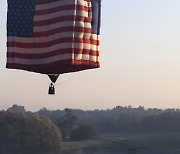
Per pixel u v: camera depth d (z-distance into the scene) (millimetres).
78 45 40500
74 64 40375
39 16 41625
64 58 40281
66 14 40281
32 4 41781
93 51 41469
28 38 41906
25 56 42094
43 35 41531
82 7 40562
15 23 42156
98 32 41750
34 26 41688
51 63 41125
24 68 42094
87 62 41188
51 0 41125
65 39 40312
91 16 41219
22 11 42062
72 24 40188
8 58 42250
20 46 42094
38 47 41781
